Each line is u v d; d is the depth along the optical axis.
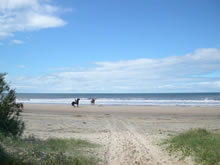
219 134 10.16
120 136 12.34
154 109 30.61
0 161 5.72
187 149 8.07
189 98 78.00
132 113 25.55
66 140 9.97
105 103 46.84
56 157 6.70
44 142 9.12
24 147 7.18
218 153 6.95
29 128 14.16
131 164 7.11
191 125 16.91
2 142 7.04
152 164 7.11
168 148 8.95
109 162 7.29
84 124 16.92
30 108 30.98
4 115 9.08
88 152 8.34
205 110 29.12
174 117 22.06
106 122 18.34
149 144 10.22
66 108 31.56
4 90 9.42
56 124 16.47
